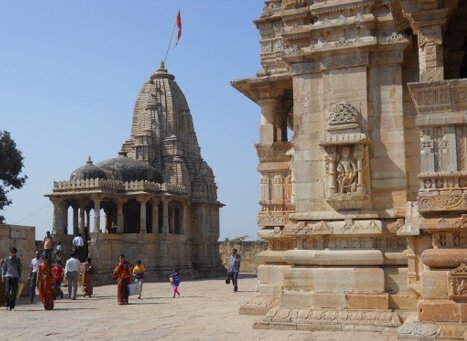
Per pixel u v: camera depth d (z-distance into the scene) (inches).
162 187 2181.3
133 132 2709.2
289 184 842.8
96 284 1790.1
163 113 2719.0
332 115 622.2
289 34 662.5
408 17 535.8
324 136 634.8
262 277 785.6
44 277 939.3
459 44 610.2
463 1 590.6
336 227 616.7
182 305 1000.2
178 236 2252.7
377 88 621.0
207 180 2640.3
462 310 487.5
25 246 1273.4
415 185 604.1
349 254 609.0
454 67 620.1
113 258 1943.9
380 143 613.9
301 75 654.5
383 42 616.4
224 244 2795.3
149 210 2311.8
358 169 605.9
